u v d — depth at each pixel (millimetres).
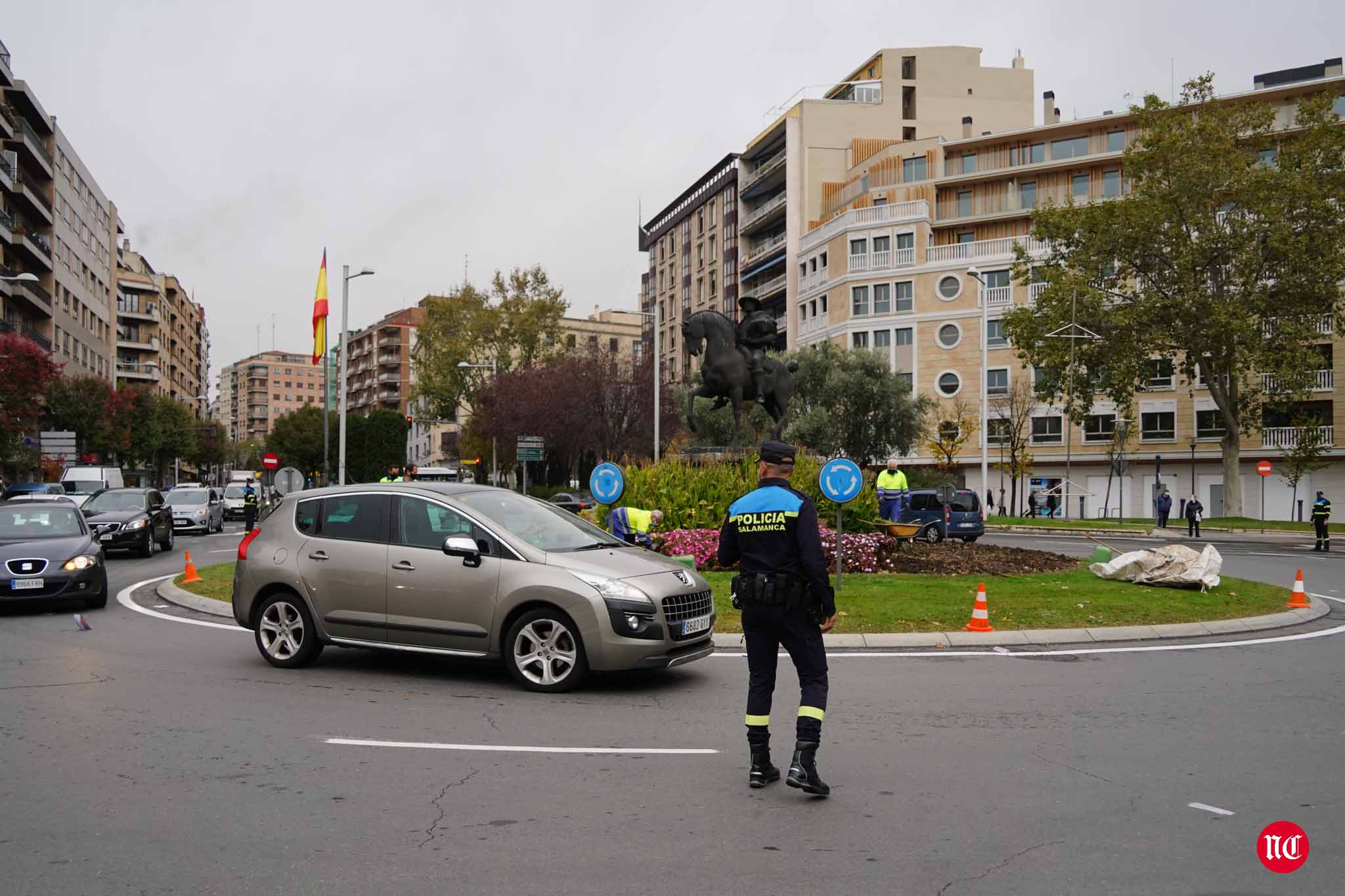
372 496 8984
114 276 82438
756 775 5336
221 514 38438
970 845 4477
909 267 58156
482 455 64500
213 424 102875
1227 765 5836
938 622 11164
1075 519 49500
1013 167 59688
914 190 60312
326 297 37219
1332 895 3939
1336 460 49688
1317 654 9914
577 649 7879
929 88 68375
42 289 59812
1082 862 4277
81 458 58469
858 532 17078
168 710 7328
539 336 65562
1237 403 39594
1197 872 4156
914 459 57125
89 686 8211
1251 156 38688
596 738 6508
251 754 6094
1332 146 36688
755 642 5430
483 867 4223
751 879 4086
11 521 14055
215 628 11820
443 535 8578
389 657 9688
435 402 68438
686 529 16484
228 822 4809
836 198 66062
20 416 42938
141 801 5148
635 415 51812
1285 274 37188
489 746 6293
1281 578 18672
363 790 5344
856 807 5039
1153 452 53656
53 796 5223
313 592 8875
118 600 14891
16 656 9734
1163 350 39312
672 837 4598
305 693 7984
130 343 97875
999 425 54594
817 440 45656
